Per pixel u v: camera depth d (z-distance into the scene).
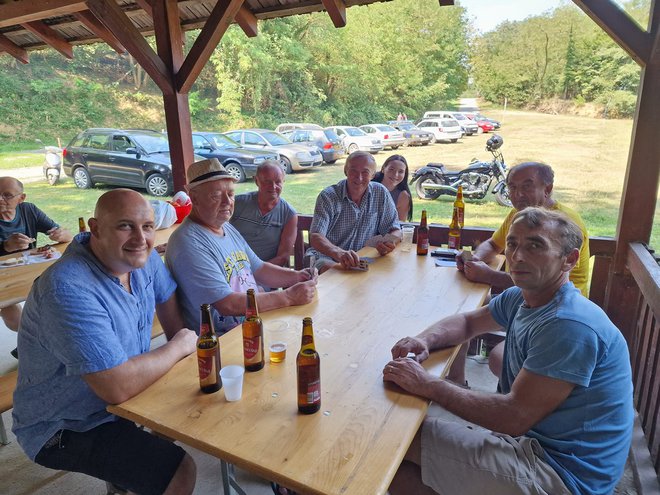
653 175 2.46
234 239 2.17
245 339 1.33
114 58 18.80
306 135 9.54
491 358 2.17
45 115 15.85
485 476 1.20
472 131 9.91
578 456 1.19
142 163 8.07
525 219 1.32
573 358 1.15
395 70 13.29
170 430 1.09
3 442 2.14
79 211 7.42
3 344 3.16
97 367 1.21
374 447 1.01
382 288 2.05
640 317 2.40
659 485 1.78
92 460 1.37
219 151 8.20
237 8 3.31
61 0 3.47
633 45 2.35
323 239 2.69
